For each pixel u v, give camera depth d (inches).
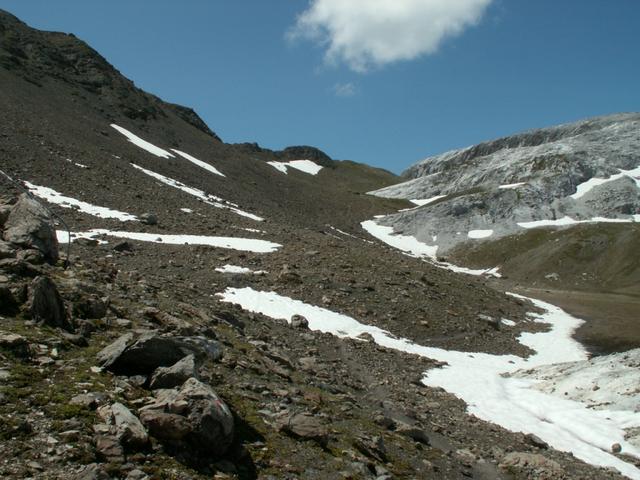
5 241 775.7
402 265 2412.6
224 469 417.1
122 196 2573.8
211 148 5816.9
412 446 638.5
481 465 657.0
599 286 4057.6
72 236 1792.6
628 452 886.4
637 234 4621.1
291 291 1683.1
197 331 733.9
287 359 842.2
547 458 732.7
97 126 4042.8
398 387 992.2
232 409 529.0
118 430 396.8
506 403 1095.6
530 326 2150.6
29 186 2292.1
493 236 5408.5
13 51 4744.1
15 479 327.0
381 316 1686.8
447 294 2146.9
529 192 5999.0
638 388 1083.3
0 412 385.7
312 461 480.1
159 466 386.3
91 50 5802.2
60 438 377.1
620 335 2209.6
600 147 7071.9
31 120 3243.1
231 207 3289.9
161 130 5265.8
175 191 3056.1
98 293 716.0
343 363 1090.1
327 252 2231.8
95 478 339.6
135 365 508.4
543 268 4468.5
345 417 656.4
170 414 418.3
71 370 476.1
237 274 1723.7
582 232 4938.5
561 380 1242.6
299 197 5748.0
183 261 1764.3
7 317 538.9
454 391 1115.3
